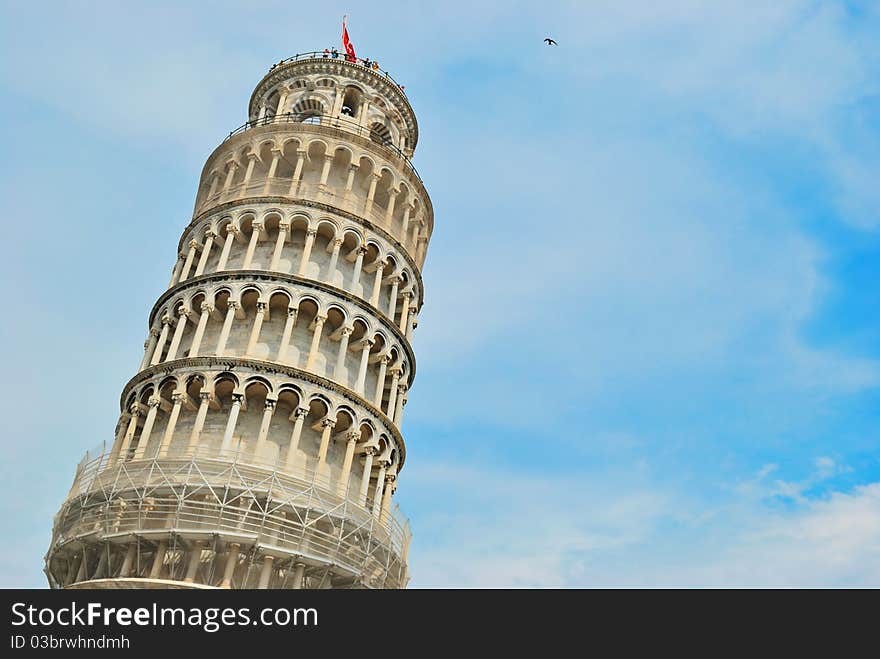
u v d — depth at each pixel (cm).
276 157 5891
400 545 4994
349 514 4603
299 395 4812
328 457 4869
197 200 6244
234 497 4300
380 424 5109
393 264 5756
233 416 4678
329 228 5566
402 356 5538
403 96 6900
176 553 4256
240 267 5431
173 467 4447
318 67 6712
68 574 4566
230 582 4125
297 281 5206
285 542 4294
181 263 5703
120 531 4259
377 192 6075
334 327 5294
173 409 4738
